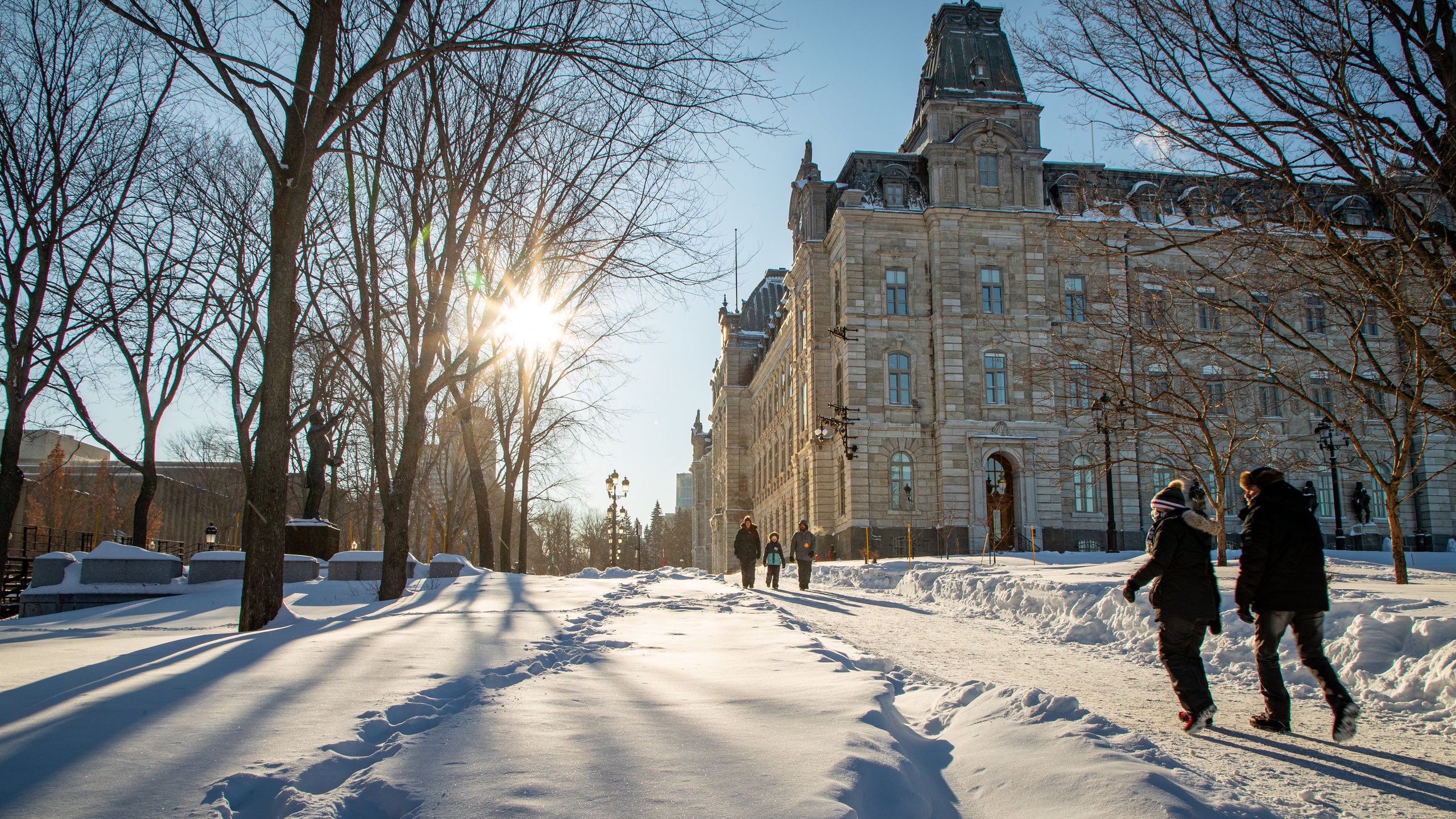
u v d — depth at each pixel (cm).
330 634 1115
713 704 670
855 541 4600
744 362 8531
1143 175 4806
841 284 4972
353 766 515
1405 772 666
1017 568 2441
